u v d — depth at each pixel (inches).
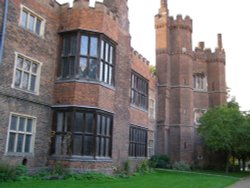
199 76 1475.1
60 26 661.9
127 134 808.9
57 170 583.2
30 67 593.3
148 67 1143.6
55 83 642.8
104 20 668.7
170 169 1175.6
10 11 548.4
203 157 1365.7
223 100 1451.8
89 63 641.6
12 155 542.3
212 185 689.6
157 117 1284.4
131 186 542.9
